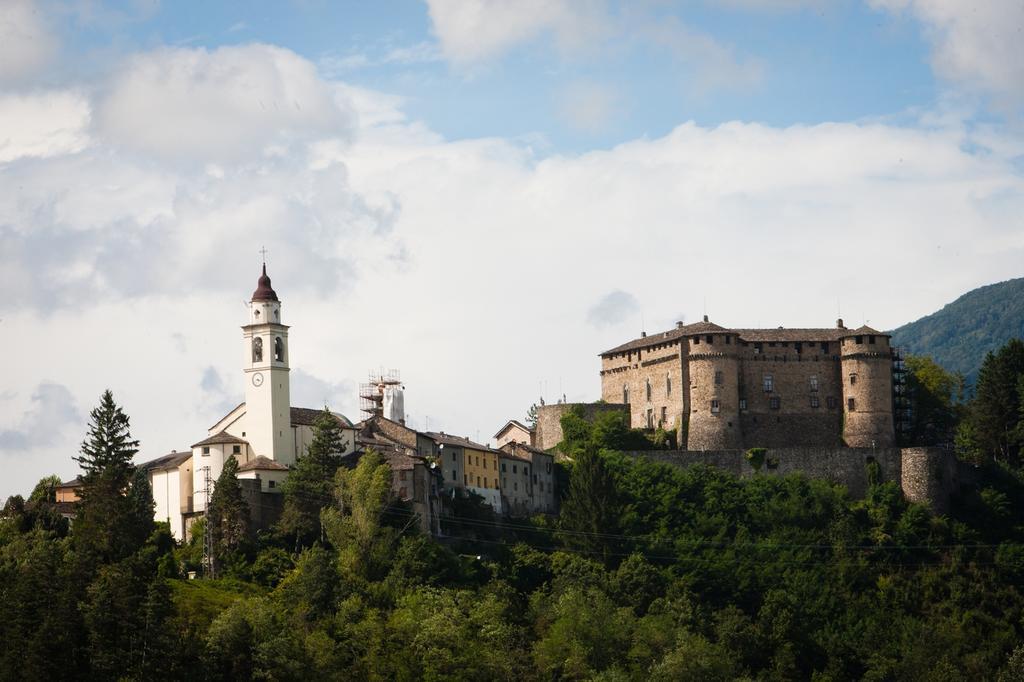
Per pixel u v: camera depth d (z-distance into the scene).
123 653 187.38
